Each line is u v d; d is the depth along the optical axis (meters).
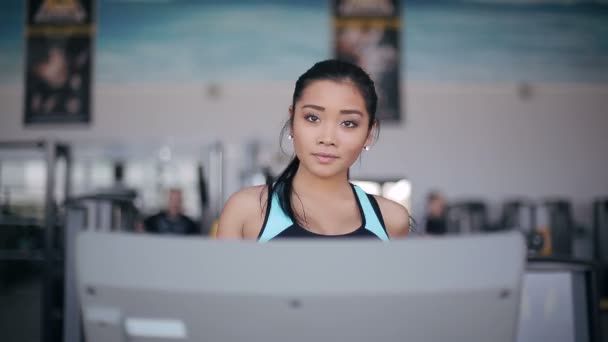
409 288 0.50
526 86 9.05
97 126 8.70
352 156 0.76
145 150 7.76
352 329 0.50
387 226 0.90
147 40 8.85
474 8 9.06
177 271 0.50
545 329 1.53
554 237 5.78
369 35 8.55
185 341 0.51
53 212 3.57
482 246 0.52
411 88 9.00
